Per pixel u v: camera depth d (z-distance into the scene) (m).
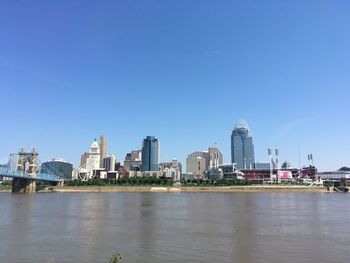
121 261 60.75
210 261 60.69
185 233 88.94
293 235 86.38
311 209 165.75
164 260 61.31
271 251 68.19
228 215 133.75
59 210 153.38
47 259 62.38
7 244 74.56
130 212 145.38
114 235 85.81
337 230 95.06
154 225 104.06
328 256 64.38
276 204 199.88
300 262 60.22
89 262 60.44
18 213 138.50
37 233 88.69
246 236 84.62
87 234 87.31
